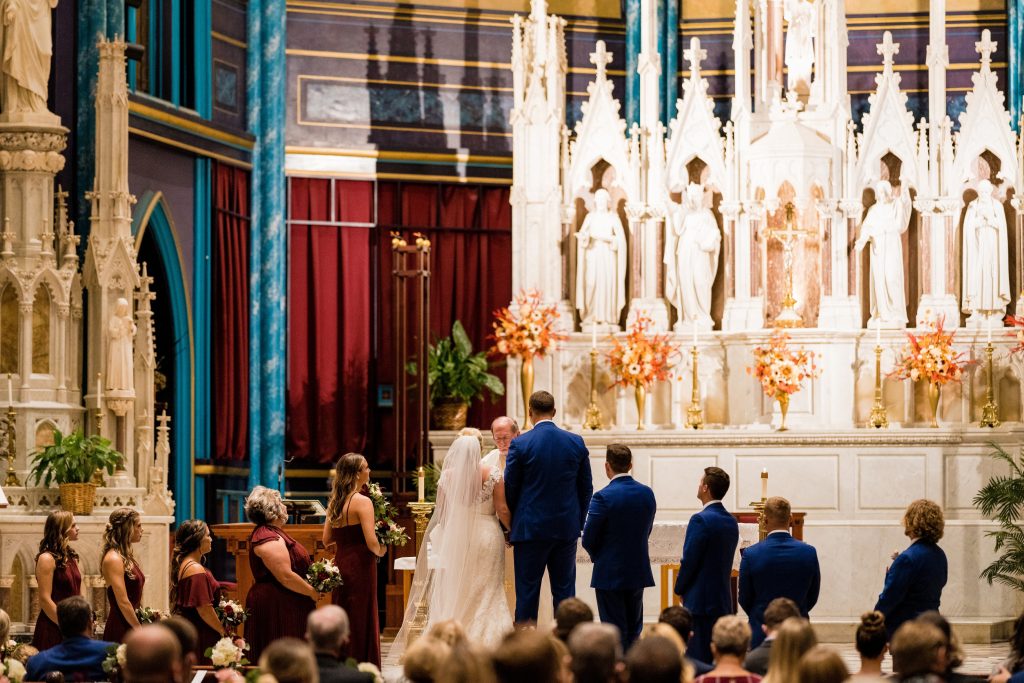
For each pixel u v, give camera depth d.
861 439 19.03
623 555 11.75
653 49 20.73
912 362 19.44
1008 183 20.17
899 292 20.03
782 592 10.96
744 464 19.25
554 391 20.11
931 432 18.97
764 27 20.62
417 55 22.64
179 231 20.11
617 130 20.59
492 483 12.52
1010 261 20.19
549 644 5.78
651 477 19.38
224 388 20.69
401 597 18.55
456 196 22.61
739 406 20.03
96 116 17.58
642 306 20.47
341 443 21.81
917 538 10.95
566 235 20.56
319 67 22.16
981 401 19.98
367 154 22.23
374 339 22.11
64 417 16.89
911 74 23.42
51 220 16.95
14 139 16.72
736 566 16.19
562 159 20.61
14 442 16.52
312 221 21.91
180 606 11.62
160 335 20.11
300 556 11.84
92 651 10.44
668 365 20.02
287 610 11.53
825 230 20.14
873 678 6.36
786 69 20.72
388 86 22.48
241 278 21.23
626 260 20.50
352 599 11.86
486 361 21.20
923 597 10.83
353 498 11.91
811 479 19.12
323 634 7.79
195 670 10.35
